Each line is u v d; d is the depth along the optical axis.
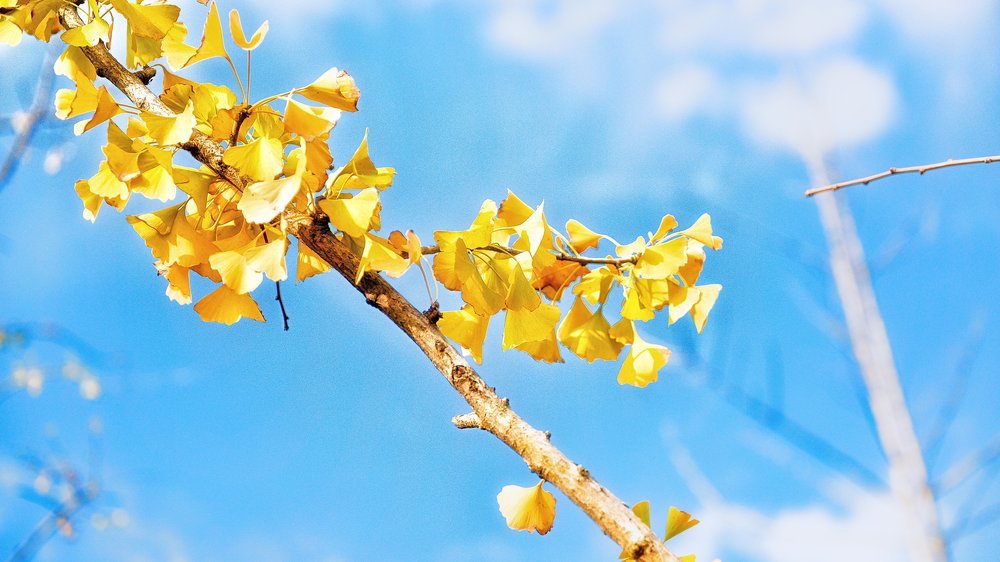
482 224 2.38
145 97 2.44
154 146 2.39
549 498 2.42
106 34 2.46
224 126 2.42
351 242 2.39
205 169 2.41
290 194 2.30
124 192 2.40
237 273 2.34
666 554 2.21
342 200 2.36
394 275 2.31
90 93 2.41
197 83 2.43
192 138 2.40
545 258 2.41
